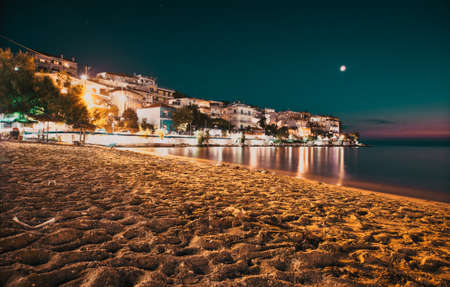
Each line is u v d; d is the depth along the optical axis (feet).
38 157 37.68
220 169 49.80
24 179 21.68
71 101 100.12
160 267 8.80
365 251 11.98
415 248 13.32
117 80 285.64
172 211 16.11
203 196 22.13
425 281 9.43
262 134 375.25
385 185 57.41
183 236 11.98
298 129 475.72
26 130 126.93
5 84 74.79
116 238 10.98
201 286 7.86
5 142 62.34
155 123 239.50
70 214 13.43
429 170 98.43
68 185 20.90
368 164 127.34
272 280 8.49
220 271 8.86
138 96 261.85
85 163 36.83
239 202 21.16
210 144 274.16
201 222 14.29
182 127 250.57
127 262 8.89
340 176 72.28
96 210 14.70
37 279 7.23
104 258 9.02
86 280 7.50
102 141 166.50
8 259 8.23
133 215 14.53
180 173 37.27
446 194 46.55
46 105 88.63
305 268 9.64
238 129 348.59
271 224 15.53
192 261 9.50
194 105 304.50
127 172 32.37
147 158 62.13
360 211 22.15
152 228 12.73
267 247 11.51
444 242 15.02
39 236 10.21
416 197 42.83
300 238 13.03
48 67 236.02
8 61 76.74
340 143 583.99
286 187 32.58
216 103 370.73
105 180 24.99
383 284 8.87
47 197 16.58
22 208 13.78
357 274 9.59
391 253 11.90
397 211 23.91
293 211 19.56
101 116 122.42
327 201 25.38
